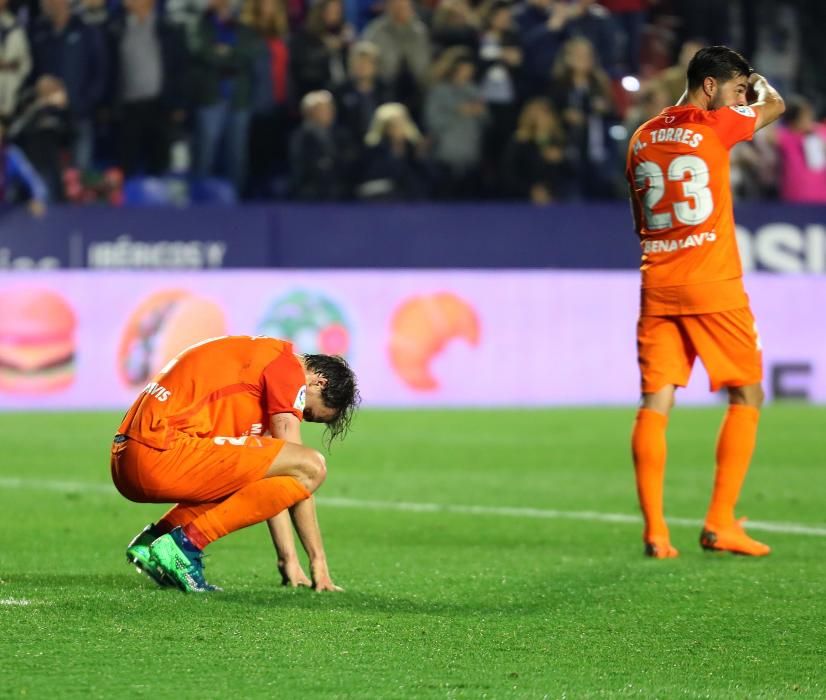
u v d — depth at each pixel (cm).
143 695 1355
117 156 5978
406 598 1925
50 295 5475
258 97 6062
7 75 5838
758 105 2414
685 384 2434
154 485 1861
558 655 1574
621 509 3059
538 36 6406
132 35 5909
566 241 6081
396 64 6225
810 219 6234
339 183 6022
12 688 1373
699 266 2367
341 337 5728
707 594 1983
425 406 5822
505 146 6316
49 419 5116
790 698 1379
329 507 3078
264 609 1797
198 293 5581
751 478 3606
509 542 2575
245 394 1908
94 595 1867
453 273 5847
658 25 6631
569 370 5947
